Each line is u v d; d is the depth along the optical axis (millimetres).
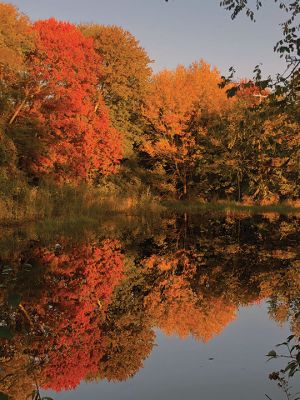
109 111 35094
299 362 3939
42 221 19688
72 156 27156
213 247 16203
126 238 17828
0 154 19969
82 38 31000
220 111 32562
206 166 32188
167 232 20031
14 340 6898
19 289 9625
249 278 11266
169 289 10594
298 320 7891
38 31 27797
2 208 18953
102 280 11297
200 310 8891
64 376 5852
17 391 5207
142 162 38531
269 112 4984
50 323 7895
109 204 25703
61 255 13656
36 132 24344
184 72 37531
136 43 35438
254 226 22359
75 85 28547
